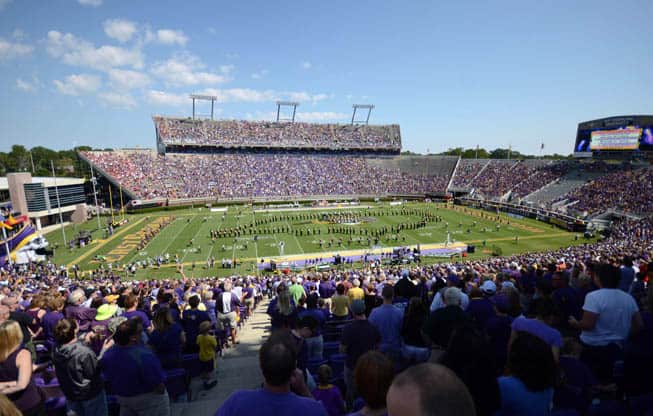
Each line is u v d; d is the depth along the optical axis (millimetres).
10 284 26875
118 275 43531
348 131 127312
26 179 65375
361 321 7148
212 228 67000
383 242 57375
